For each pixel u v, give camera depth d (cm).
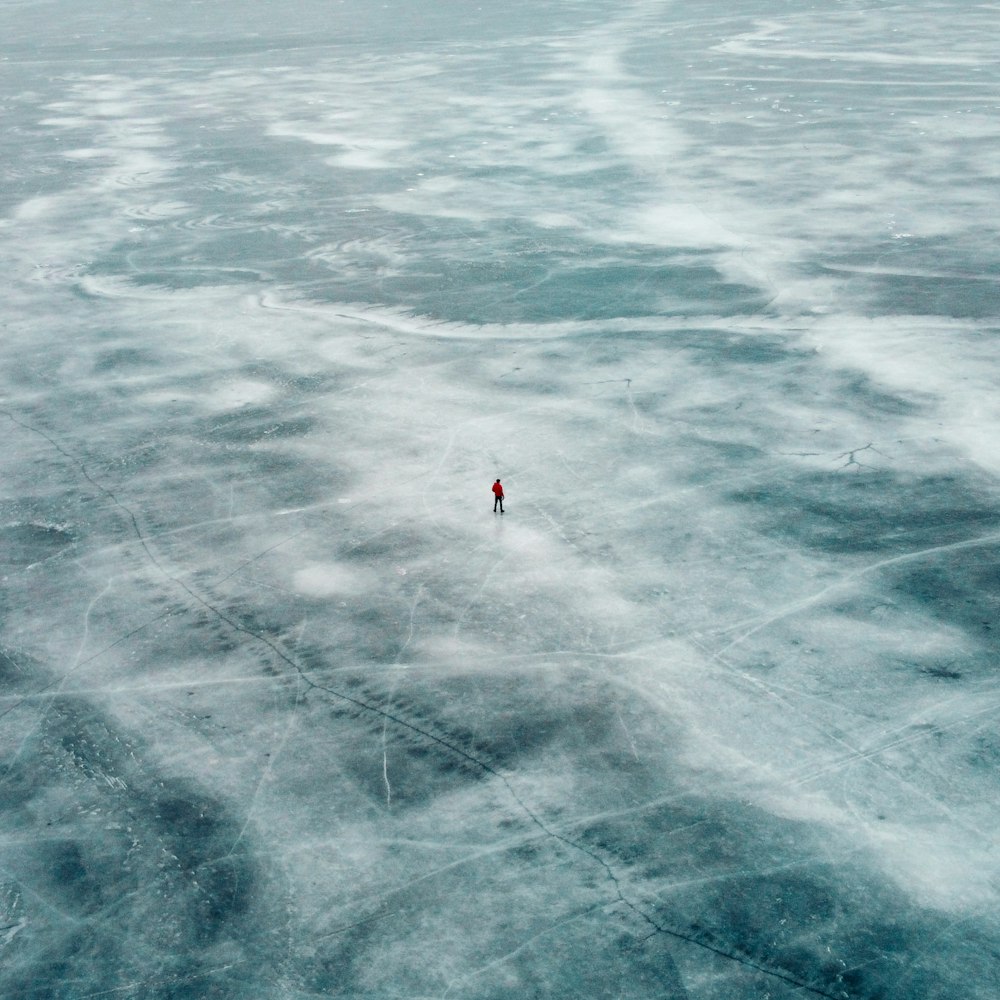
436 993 974
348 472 1920
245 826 1168
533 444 1994
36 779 1254
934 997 948
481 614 1509
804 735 1259
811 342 2419
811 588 1534
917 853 1095
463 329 2589
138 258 3281
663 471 1878
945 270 2850
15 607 1582
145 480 1933
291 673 1408
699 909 1043
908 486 1795
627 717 1301
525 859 1108
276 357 2466
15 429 2158
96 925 1061
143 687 1398
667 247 3177
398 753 1262
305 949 1023
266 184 4169
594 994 965
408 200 3853
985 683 1328
